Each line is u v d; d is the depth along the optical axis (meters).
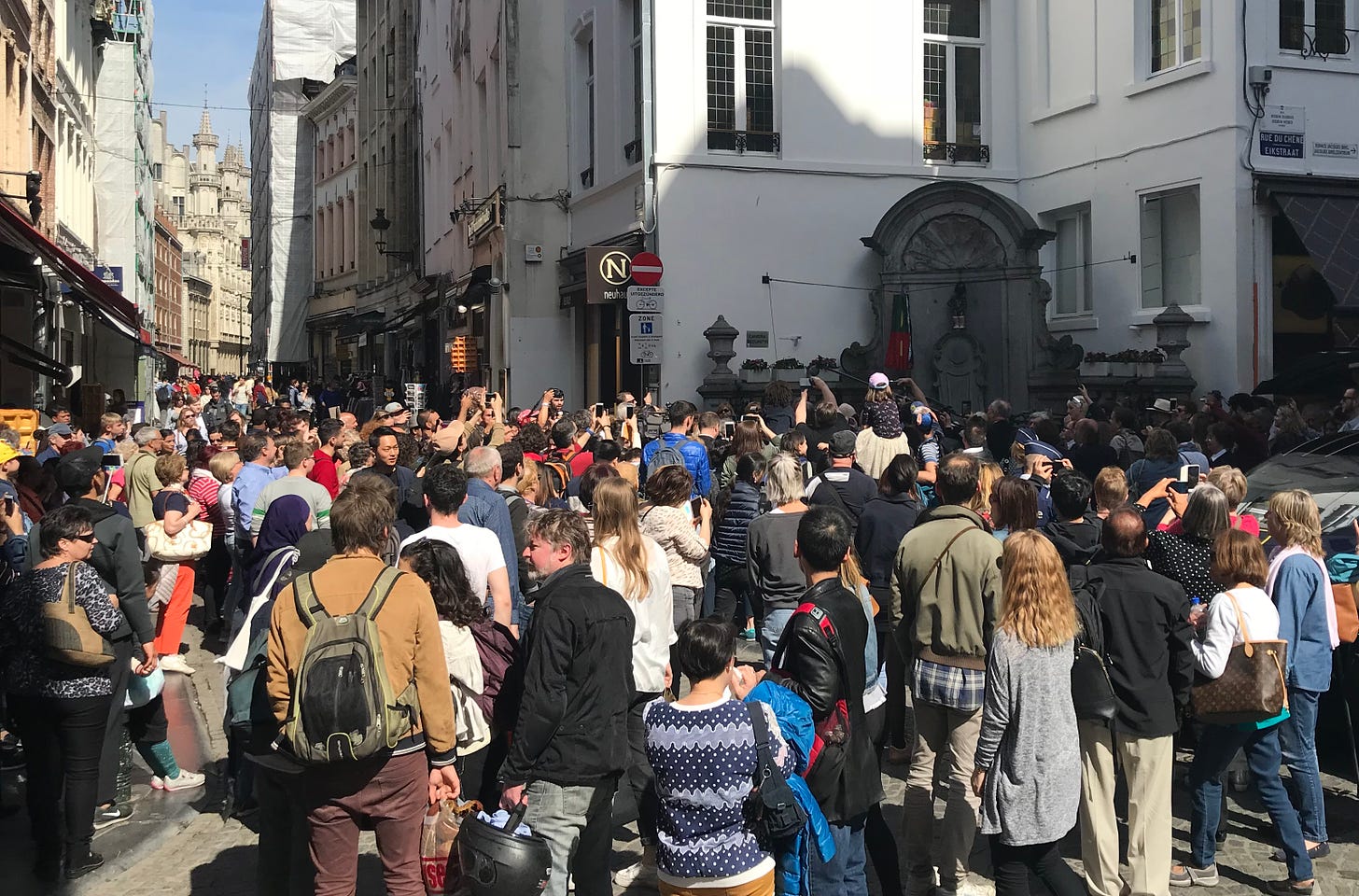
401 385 40.50
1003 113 20.08
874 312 18.62
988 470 8.06
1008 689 4.85
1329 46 16.88
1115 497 6.63
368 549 4.67
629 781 5.64
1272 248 16.64
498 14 24.25
